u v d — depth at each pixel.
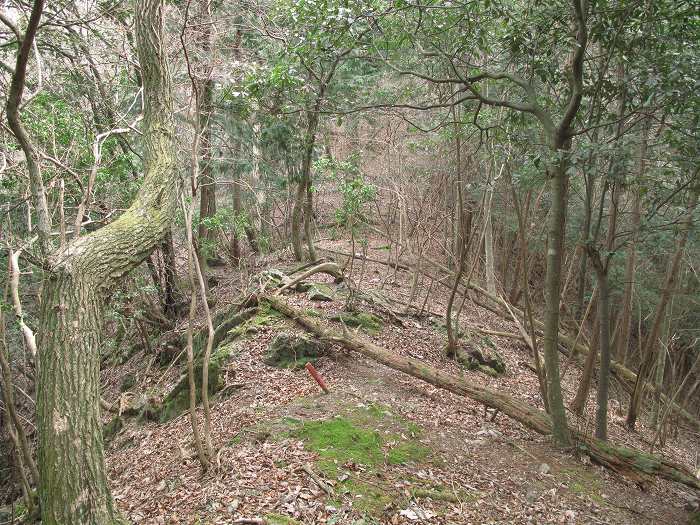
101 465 3.53
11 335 9.66
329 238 17.30
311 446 5.79
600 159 6.27
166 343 11.36
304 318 8.95
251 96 8.32
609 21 6.60
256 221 15.40
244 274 13.05
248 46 13.48
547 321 6.92
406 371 8.03
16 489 9.22
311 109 9.41
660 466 6.71
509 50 7.67
